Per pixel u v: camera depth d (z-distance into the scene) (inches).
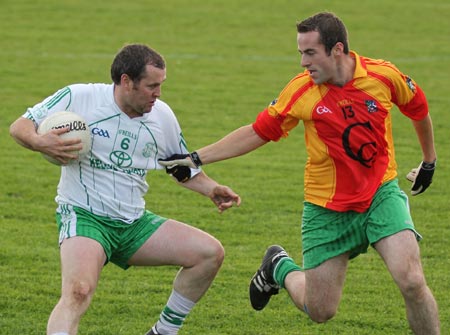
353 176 796.6
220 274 1076.5
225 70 2459.4
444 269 1106.7
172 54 2640.3
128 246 827.4
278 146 1768.0
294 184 1502.2
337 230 813.2
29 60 2485.2
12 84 2203.5
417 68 2554.1
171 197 1413.6
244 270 1091.3
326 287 820.0
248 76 2395.4
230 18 3203.7
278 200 1403.8
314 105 791.1
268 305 986.7
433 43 2908.5
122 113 815.1
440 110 2068.2
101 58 2544.3
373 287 1041.5
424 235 1241.4
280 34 2987.2
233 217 1315.2
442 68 2564.0
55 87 2191.2
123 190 820.0
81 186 810.8
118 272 1080.2
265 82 2330.2
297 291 858.8
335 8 3422.7
